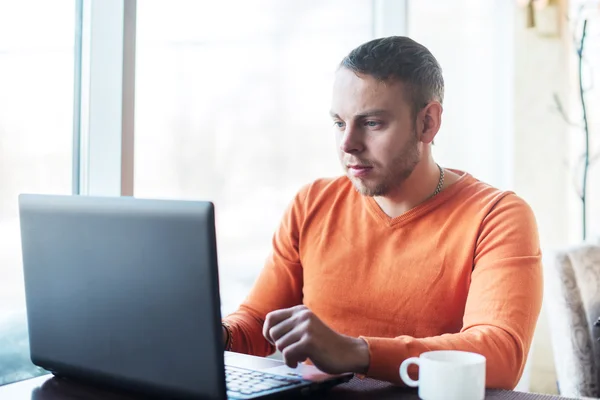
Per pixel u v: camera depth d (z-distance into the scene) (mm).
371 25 2535
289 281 1521
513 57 2838
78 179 1685
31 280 1018
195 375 829
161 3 1845
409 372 1021
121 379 909
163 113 1870
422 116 1359
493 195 1381
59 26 1621
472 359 949
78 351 961
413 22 2639
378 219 1431
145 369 877
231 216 2080
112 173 1651
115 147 1646
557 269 1734
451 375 895
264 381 996
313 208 1521
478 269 1278
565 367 1728
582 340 1695
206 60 1978
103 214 901
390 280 1385
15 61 1542
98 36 1634
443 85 1410
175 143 1906
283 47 2207
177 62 1896
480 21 2850
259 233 2166
